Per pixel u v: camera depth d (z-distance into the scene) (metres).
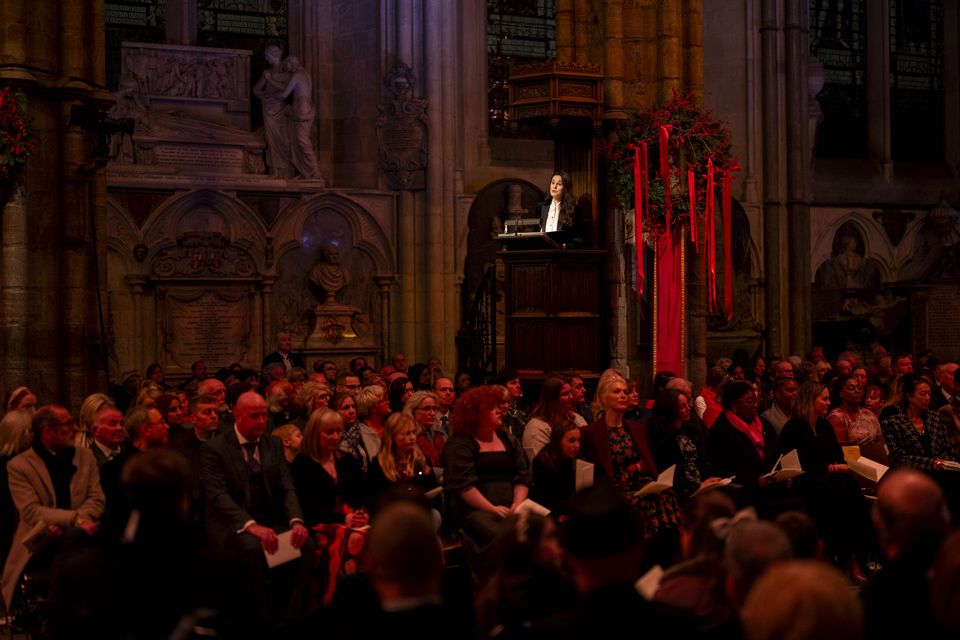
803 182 26.14
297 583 8.07
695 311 15.98
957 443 11.08
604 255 14.42
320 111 23.11
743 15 25.98
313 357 21.62
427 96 22.47
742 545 4.34
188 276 20.84
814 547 5.29
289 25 23.17
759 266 25.89
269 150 21.84
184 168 21.09
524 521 5.34
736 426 10.02
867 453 11.17
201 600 4.49
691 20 16.16
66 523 7.91
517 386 11.79
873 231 27.44
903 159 28.89
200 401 8.88
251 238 21.39
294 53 23.11
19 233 12.42
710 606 4.61
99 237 13.95
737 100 26.05
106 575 4.71
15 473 8.10
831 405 13.52
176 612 4.45
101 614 4.55
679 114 15.18
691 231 15.10
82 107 12.62
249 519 7.89
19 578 8.06
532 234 14.08
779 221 26.00
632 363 15.62
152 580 4.51
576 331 14.16
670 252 15.27
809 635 3.08
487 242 23.05
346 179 23.00
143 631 4.44
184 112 21.52
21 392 9.52
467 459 8.84
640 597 3.98
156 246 20.64
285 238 21.67
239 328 21.33
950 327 27.77
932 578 3.88
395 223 22.56
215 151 21.39
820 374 15.58
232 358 21.25
